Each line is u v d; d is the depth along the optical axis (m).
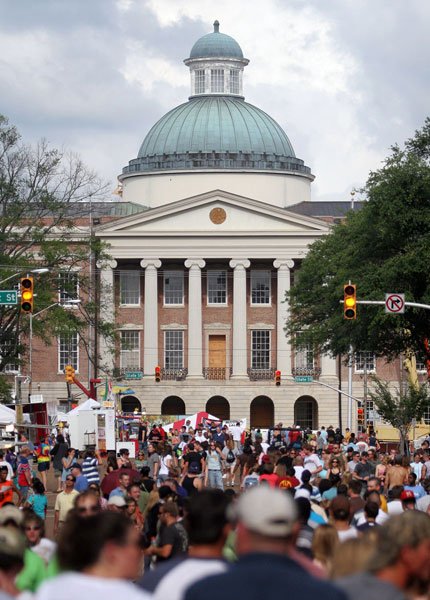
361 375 140.38
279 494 10.49
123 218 140.75
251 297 143.75
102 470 59.91
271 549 10.27
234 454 65.38
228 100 163.38
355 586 10.70
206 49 165.00
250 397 140.75
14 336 93.06
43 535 19.50
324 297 97.00
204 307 143.75
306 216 141.00
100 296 116.00
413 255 68.50
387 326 71.62
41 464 61.97
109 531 10.55
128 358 142.50
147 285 141.12
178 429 86.06
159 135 159.75
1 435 74.94
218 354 143.75
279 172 156.00
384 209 69.69
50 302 92.50
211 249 141.25
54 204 94.19
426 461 46.53
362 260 73.44
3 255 92.50
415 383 101.88
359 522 22.64
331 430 84.44
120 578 10.55
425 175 69.56
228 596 9.39
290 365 141.25
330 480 31.75
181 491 31.27
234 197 141.25
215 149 156.88
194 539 12.67
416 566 11.51
